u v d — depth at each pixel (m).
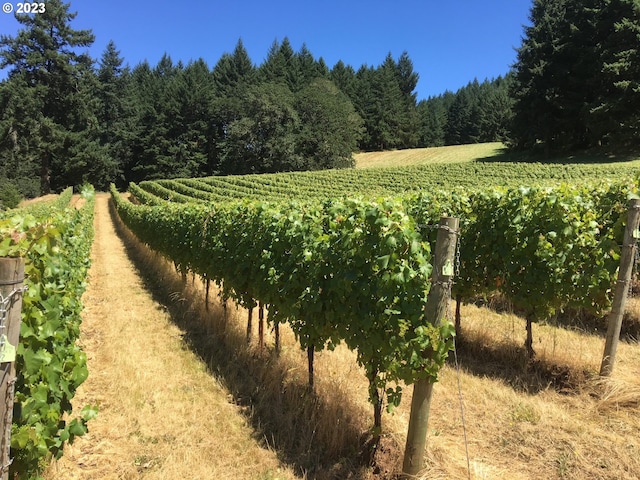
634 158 37.38
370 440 3.50
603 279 4.81
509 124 50.38
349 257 3.67
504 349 5.35
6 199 39.22
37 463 2.64
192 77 67.75
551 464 3.36
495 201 5.62
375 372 3.49
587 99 42.69
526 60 45.97
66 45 55.06
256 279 5.50
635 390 4.17
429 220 6.50
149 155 63.06
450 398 4.36
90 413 3.14
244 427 3.96
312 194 35.62
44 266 2.96
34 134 48.31
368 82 85.81
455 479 3.10
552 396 4.43
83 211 13.69
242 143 61.69
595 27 40.72
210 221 7.97
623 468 3.27
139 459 3.48
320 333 4.15
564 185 5.24
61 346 3.35
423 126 92.25
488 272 5.63
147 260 14.74
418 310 3.04
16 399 2.44
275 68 79.12
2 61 51.12
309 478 3.31
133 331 6.64
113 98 66.12
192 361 5.45
